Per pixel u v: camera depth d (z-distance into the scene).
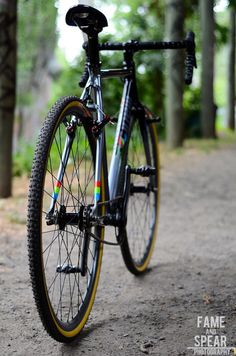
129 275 4.45
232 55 18.97
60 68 15.08
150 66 14.84
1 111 6.93
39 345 3.21
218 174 9.76
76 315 3.34
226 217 6.64
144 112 4.43
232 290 4.09
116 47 3.95
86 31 3.39
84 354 3.11
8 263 4.66
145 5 16.83
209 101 14.82
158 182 4.86
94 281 3.56
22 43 14.46
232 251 5.17
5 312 3.66
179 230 5.99
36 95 14.94
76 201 3.28
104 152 3.50
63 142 3.11
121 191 3.78
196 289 4.12
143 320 3.57
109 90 12.12
